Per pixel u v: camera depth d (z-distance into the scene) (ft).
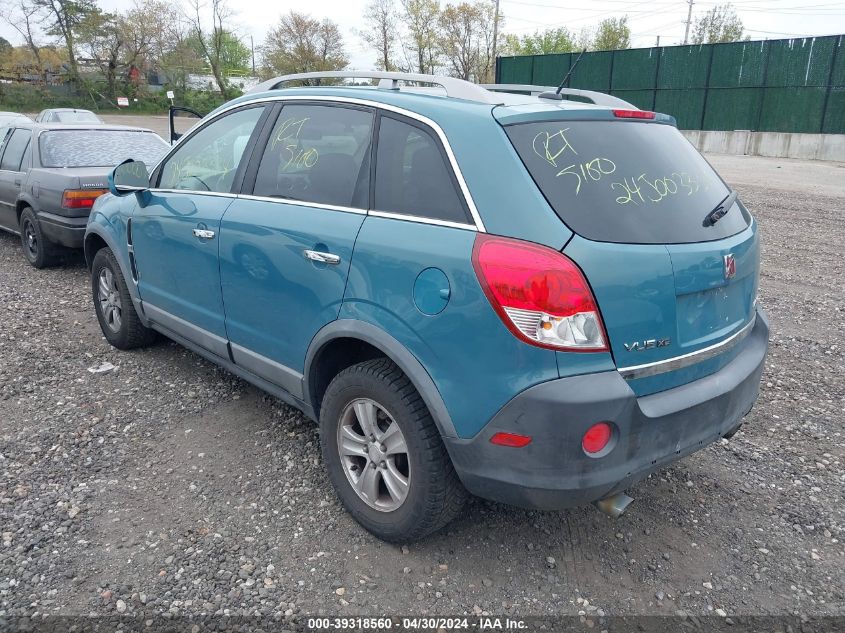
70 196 22.56
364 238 9.35
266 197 11.33
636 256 8.07
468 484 8.57
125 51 179.42
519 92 12.09
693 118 96.68
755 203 44.21
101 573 9.09
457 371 8.29
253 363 11.76
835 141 82.53
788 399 15.24
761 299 23.30
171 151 14.23
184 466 11.76
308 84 13.74
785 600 9.07
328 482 11.39
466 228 8.35
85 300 21.33
